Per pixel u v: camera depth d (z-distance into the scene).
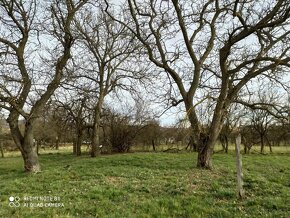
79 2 21.78
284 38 17.81
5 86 18.77
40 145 49.59
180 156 28.14
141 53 27.53
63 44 21.75
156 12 21.09
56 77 21.50
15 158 39.78
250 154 36.41
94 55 34.53
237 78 20.03
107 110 40.38
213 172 18.16
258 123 41.28
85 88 26.14
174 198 11.63
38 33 21.61
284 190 13.00
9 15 20.64
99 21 33.22
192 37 21.86
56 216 9.76
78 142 39.91
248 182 14.66
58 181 15.25
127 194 12.34
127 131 41.78
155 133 41.94
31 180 15.73
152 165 22.41
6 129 45.03
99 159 27.22
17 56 20.64
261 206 10.74
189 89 20.69
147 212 10.27
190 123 19.08
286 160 28.12
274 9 16.69
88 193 12.29
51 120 41.34
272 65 17.14
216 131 19.81
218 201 11.33
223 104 19.58
